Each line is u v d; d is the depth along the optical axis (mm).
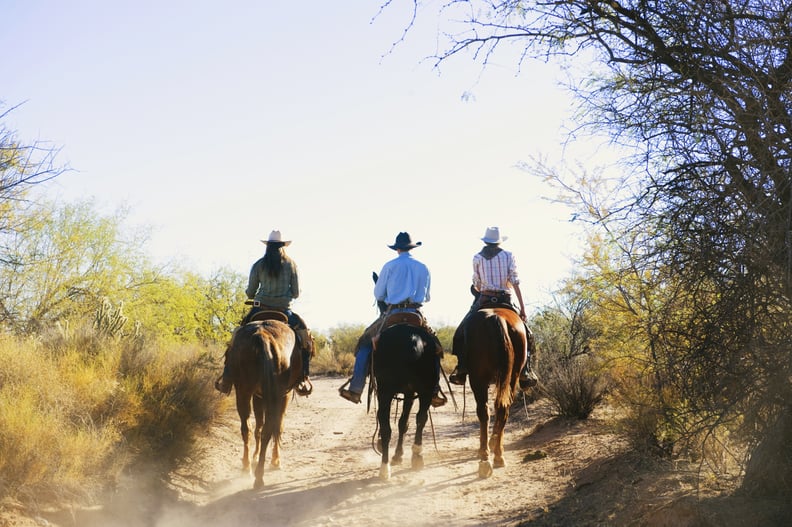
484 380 9234
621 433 8945
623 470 7875
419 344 9078
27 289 14672
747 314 5539
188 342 20312
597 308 9438
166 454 9070
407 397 10336
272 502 8211
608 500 7027
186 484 8914
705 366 5793
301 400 21328
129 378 9695
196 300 22578
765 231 5312
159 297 19250
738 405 5777
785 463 5738
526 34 6328
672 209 5867
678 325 6078
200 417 11250
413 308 9562
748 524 5355
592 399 12750
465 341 9375
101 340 10812
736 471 6867
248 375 8883
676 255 5785
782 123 5344
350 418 17141
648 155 5883
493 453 10734
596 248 8672
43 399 8031
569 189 8094
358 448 12555
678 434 7660
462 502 7949
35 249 15117
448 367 27453
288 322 10031
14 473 6629
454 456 11180
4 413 7125
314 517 7516
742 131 5465
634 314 8203
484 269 10148
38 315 13930
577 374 12906
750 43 5312
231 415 13859
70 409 8266
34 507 6523
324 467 10531
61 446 7281
